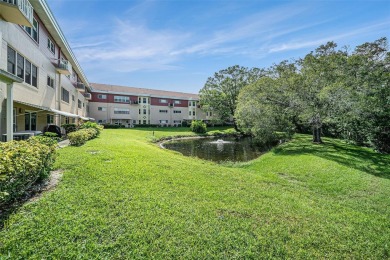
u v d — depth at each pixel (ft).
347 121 48.49
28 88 34.88
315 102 48.65
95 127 60.80
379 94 44.86
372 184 23.84
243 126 75.00
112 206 12.03
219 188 17.33
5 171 9.45
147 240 9.31
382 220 14.42
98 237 9.23
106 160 23.75
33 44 37.01
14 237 8.74
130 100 133.59
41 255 7.92
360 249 10.24
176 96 153.38
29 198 12.54
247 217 12.35
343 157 38.58
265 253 9.16
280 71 66.90
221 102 127.13
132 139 61.00
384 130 44.14
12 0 24.77
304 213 13.71
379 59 54.34
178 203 13.30
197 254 8.73
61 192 13.46
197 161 35.76
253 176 23.75
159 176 18.92
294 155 40.91
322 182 24.38
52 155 16.97
